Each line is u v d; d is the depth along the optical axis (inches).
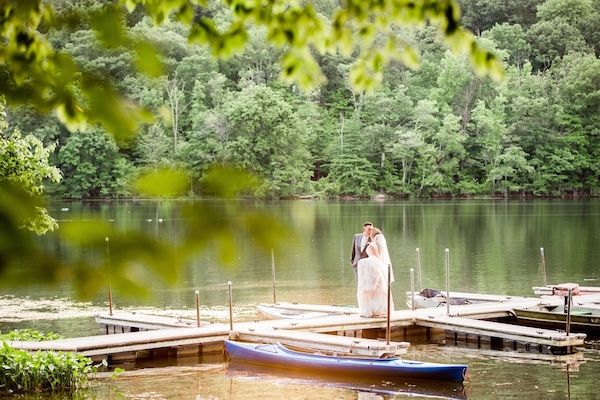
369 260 679.1
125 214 2089.1
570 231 1792.6
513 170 3068.4
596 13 3602.4
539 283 1025.5
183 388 513.7
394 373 526.9
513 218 2171.5
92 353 573.0
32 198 56.5
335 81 3326.8
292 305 784.9
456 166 3142.2
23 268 54.9
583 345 645.3
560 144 3134.8
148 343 593.0
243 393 500.1
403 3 137.2
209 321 751.7
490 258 1314.0
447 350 631.8
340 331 663.1
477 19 3754.9
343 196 3068.4
